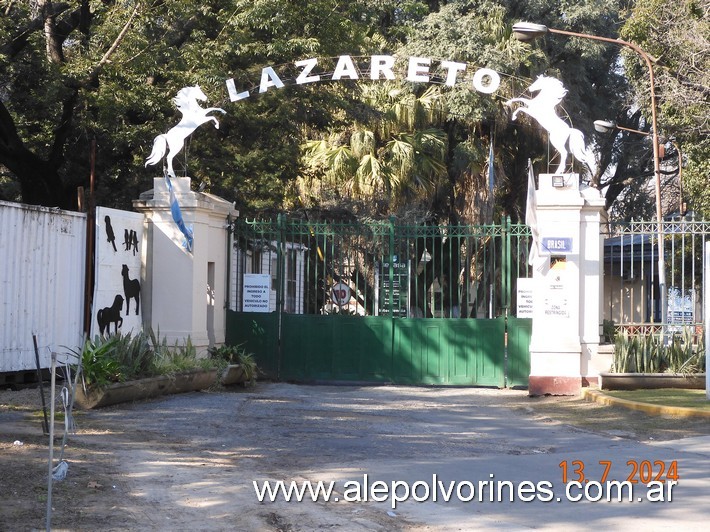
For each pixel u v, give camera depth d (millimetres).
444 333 18156
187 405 13789
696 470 9742
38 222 14945
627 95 37594
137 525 7230
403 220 28766
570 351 16688
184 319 17125
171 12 20531
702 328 16891
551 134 17047
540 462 10195
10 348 14289
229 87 18531
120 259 16594
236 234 18891
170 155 17578
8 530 6906
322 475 9305
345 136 30203
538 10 33812
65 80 20500
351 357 18344
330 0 23859
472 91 29078
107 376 13109
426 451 10820
